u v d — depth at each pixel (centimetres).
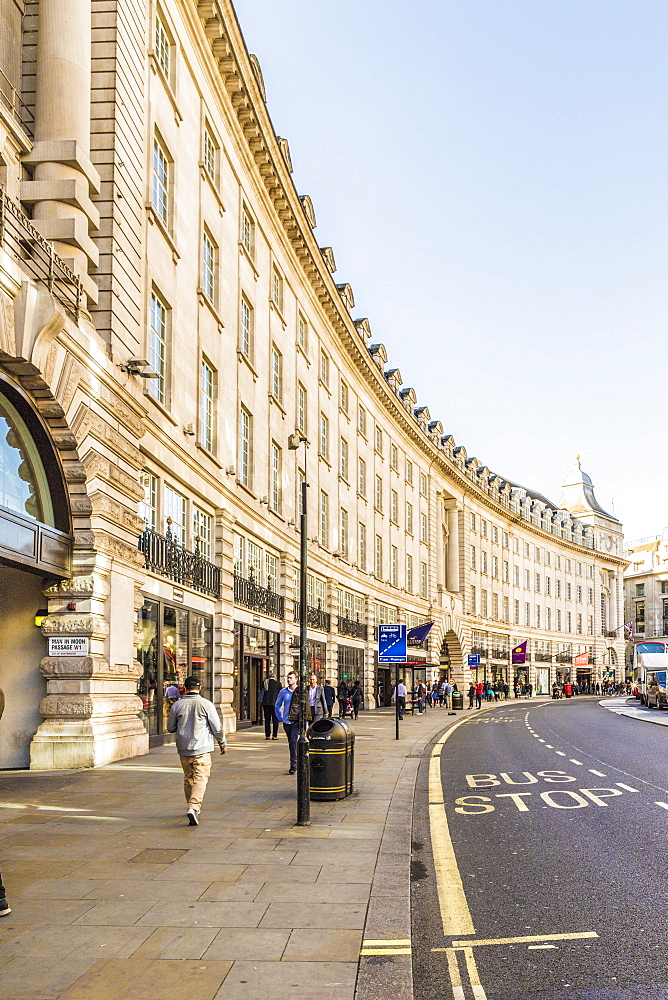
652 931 597
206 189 2412
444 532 6769
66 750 1458
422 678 5700
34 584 1526
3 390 1309
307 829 947
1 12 1547
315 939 565
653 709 4738
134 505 1736
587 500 10338
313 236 3550
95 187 1641
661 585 11338
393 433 5334
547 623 8844
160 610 1894
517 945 574
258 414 2916
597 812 1088
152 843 868
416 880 755
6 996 470
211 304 2380
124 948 546
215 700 2328
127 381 1720
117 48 1741
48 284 1396
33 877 727
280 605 3106
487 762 1758
